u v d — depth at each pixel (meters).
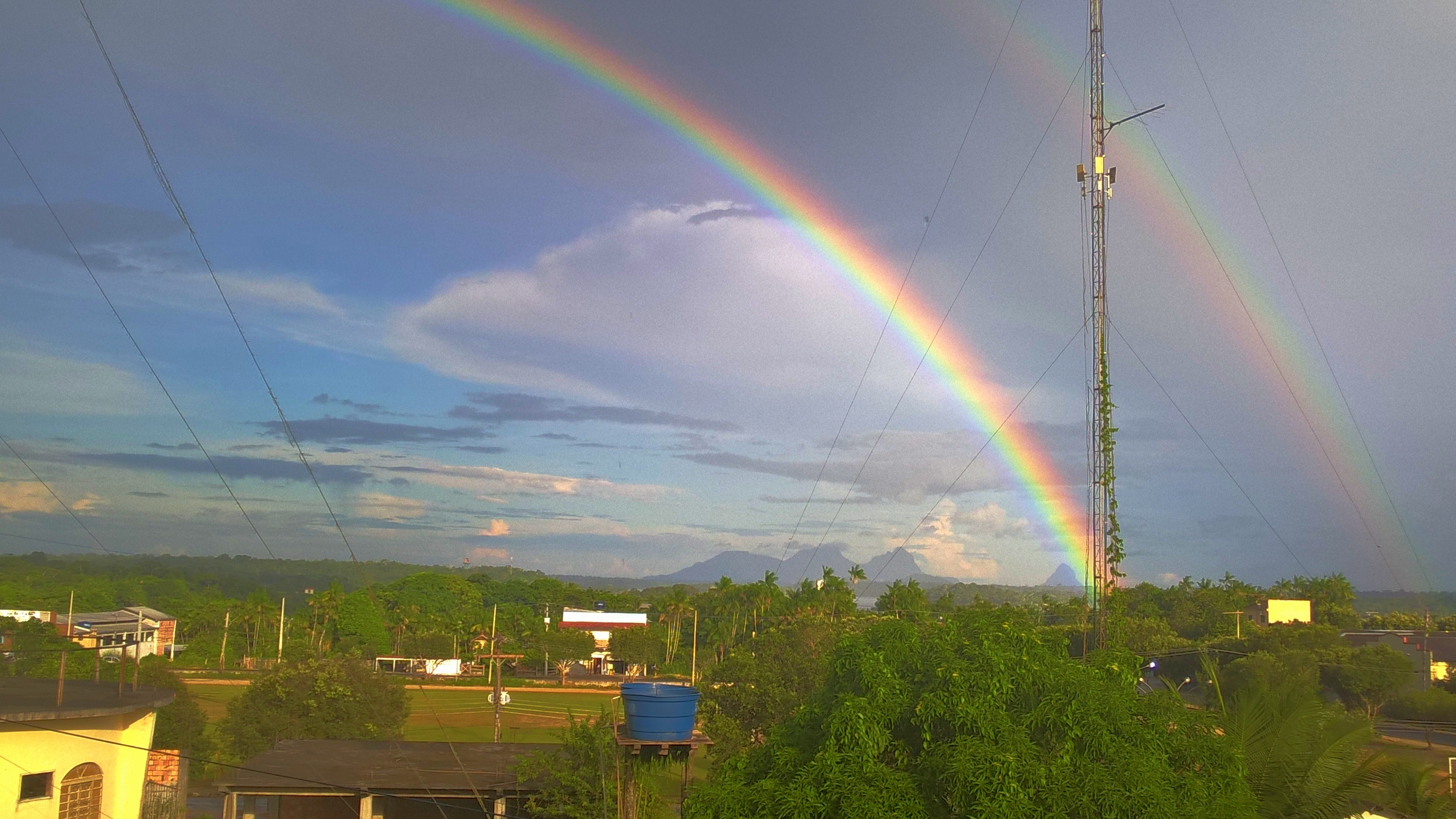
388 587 146.38
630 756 22.42
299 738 41.06
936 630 17.61
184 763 32.62
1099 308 30.62
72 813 24.19
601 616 139.00
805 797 14.94
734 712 36.31
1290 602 90.94
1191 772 15.47
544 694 92.38
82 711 23.14
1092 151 31.62
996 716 14.64
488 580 174.50
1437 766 24.25
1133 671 17.09
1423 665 60.81
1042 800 13.88
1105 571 29.30
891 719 15.55
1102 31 32.31
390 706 44.94
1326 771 20.92
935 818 14.61
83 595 104.44
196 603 124.94
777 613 112.31
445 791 24.39
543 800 24.44
